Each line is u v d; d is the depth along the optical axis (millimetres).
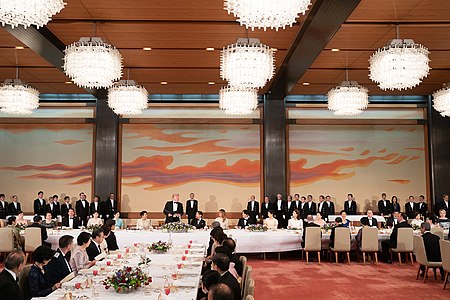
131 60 11133
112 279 4457
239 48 7457
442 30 9000
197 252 7637
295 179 15664
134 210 15320
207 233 11164
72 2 7680
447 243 7680
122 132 15578
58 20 8445
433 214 15297
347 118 15750
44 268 5332
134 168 15461
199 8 7965
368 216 12742
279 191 15148
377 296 7422
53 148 15477
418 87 14234
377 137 15914
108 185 15000
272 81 13203
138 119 15484
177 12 8148
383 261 11328
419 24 8656
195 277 5242
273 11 4918
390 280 8797
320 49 9414
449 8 7898
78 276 5324
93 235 7023
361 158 15820
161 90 14648
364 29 8930
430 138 15703
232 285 4254
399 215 12516
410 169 15828
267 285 8320
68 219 12414
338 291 7805
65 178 15367
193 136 15688
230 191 15531
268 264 10797
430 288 8039
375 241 10719
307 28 8375
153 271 5641
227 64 7605
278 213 14602
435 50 10312
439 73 12391
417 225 11711
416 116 15875
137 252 7527
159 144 15602
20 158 15430
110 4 7766
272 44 9812
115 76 7863
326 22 7953
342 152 15812
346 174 15750
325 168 15734
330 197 15312
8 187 15328
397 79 7652
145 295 4320
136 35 9312
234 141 15703
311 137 15812
